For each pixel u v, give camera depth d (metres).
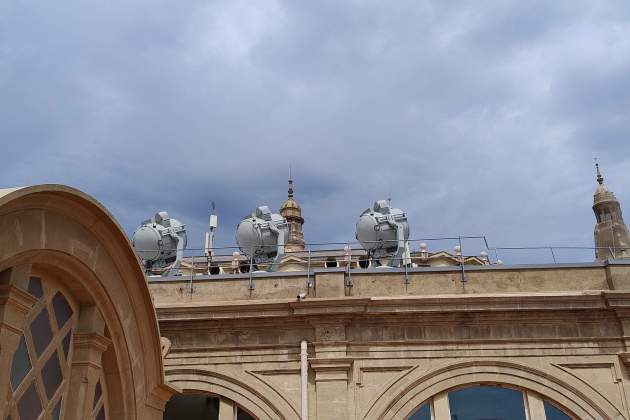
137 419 9.14
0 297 6.73
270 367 15.13
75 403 7.95
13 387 7.05
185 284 16.55
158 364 9.64
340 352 14.91
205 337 15.55
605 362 14.66
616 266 15.77
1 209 6.52
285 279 16.36
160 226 19.98
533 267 16.00
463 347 14.94
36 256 7.24
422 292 15.88
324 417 14.36
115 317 8.72
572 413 14.34
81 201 7.73
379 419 14.38
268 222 20.00
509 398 14.71
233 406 14.98
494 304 14.95
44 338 7.64
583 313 15.00
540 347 14.87
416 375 14.74
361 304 15.06
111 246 8.53
